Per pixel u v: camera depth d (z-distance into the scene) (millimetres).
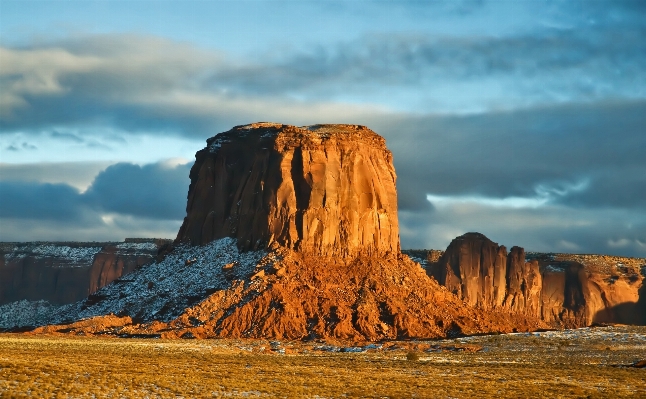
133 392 158375
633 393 175500
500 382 188750
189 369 195250
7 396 148125
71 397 152500
